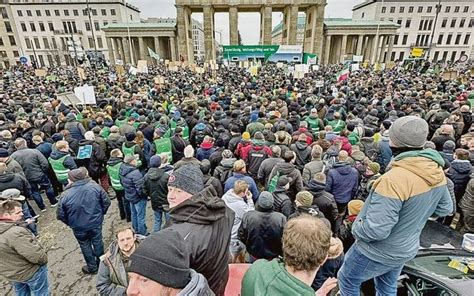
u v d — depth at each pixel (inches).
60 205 150.5
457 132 289.0
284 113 356.2
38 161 239.8
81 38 3061.0
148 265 43.1
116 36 2479.1
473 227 179.6
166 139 259.6
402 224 77.5
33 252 120.1
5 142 249.8
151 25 2454.5
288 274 55.4
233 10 2177.7
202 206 66.6
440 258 121.0
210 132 289.7
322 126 317.7
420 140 74.0
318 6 2174.0
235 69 1407.5
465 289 104.1
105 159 265.7
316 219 62.2
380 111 365.4
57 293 159.6
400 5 2901.1
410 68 1476.4
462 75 919.0
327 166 199.6
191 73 1210.0
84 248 164.6
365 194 180.5
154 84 771.4
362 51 2642.7
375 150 247.3
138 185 190.7
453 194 176.1
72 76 1079.6
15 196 132.8
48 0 2970.0
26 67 1769.2
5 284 169.0
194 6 2207.2
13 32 3058.6
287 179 161.3
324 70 1328.7
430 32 2962.6
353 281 93.5
